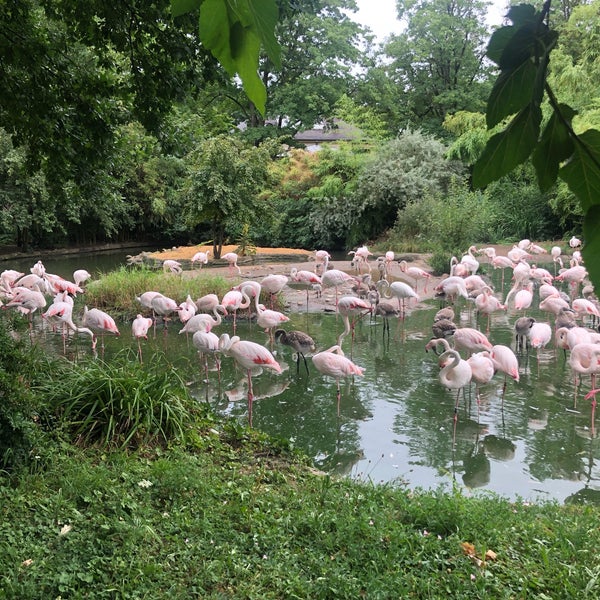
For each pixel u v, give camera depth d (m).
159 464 5.38
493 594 3.86
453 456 7.07
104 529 4.30
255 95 0.83
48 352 11.16
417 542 4.43
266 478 5.74
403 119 32.88
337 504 5.07
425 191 25.64
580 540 4.50
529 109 0.78
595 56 19.34
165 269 18.41
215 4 0.79
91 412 6.08
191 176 20.62
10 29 6.42
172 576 3.94
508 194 26.62
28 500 4.61
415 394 9.09
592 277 0.72
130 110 8.02
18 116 7.05
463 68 31.05
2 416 4.93
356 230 27.83
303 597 3.80
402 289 13.56
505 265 17.88
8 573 3.73
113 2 6.14
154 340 12.20
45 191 23.03
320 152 29.16
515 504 5.59
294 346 9.98
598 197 0.77
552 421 8.02
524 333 10.38
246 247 22.33
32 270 16.95
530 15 0.77
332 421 8.16
